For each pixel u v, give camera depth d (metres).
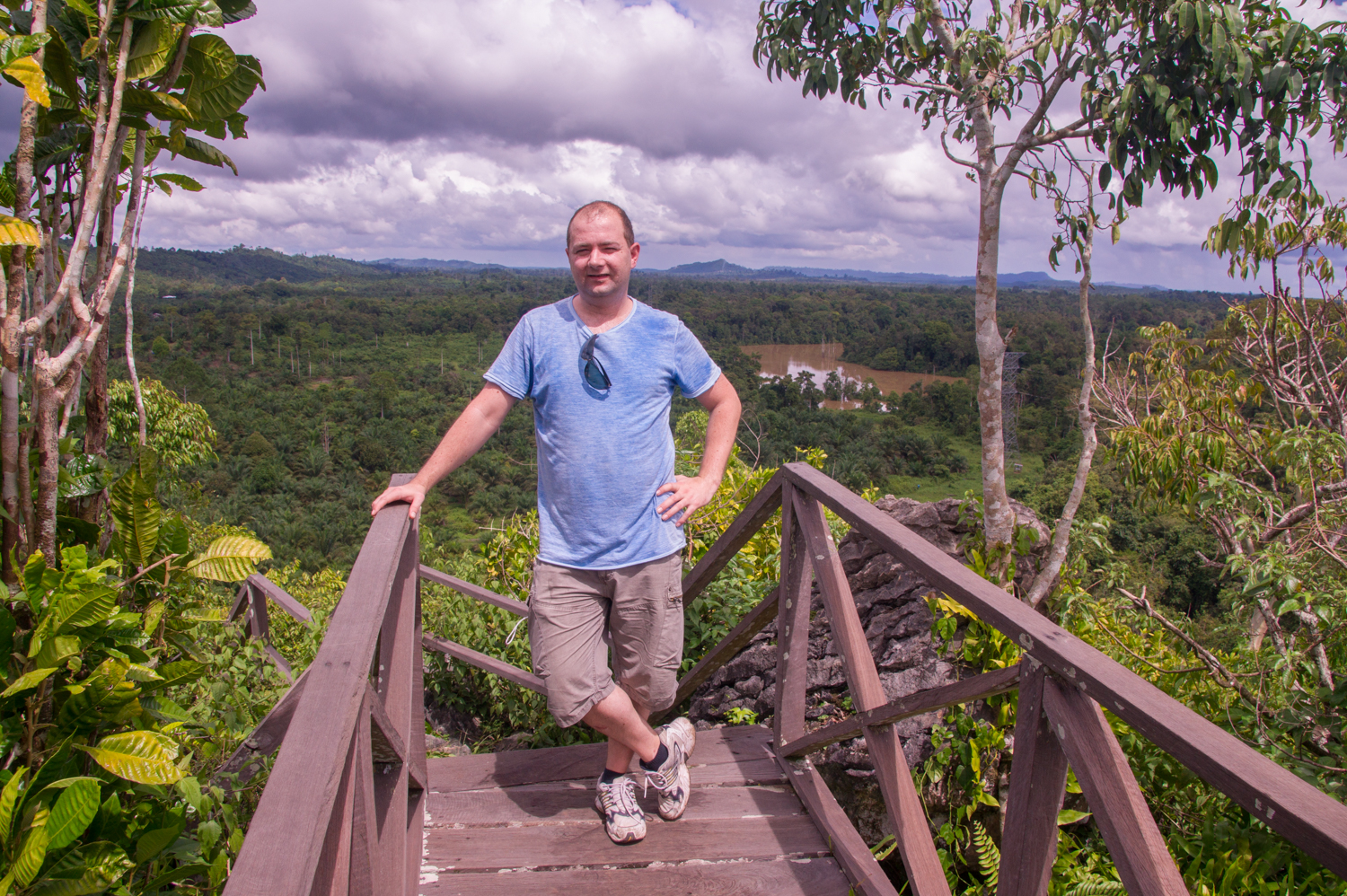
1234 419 5.67
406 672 1.67
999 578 2.79
